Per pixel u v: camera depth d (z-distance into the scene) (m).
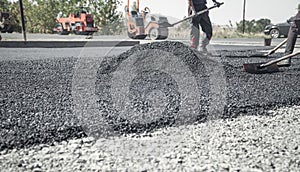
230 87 3.87
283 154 2.04
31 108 2.96
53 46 11.32
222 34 23.08
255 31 27.70
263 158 1.98
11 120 2.60
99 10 22.88
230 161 1.94
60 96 3.42
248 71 5.09
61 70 5.30
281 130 2.49
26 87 3.92
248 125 2.59
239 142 2.23
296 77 4.86
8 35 17.19
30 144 2.14
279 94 3.67
